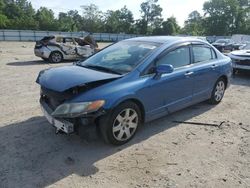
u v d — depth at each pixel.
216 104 6.85
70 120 4.14
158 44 5.29
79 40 16.31
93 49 16.61
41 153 4.29
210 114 6.16
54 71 4.82
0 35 45.53
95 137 4.23
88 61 5.38
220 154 4.41
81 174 3.80
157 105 5.02
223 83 6.86
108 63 5.04
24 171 3.83
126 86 4.42
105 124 4.24
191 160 4.21
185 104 5.73
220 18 87.75
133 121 4.67
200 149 4.55
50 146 4.50
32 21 83.62
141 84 4.60
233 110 6.49
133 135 4.75
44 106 4.63
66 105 4.08
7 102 6.68
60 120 4.20
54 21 90.12
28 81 9.17
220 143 4.79
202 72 5.92
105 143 4.61
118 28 90.25
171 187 3.56
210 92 6.45
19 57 17.36
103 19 90.25
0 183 3.57
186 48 5.67
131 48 5.31
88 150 4.41
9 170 3.84
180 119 5.80
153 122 5.59
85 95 4.10
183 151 4.48
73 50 15.69
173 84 5.21
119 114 4.39
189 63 5.71
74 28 90.38
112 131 4.34
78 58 16.06
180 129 5.31
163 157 4.28
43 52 14.80
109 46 5.84
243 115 6.18
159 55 5.02
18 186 3.53
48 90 4.35
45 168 3.91
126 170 3.92
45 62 15.12
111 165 4.03
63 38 15.52
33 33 48.09
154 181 3.68
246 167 4.06
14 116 5.73
